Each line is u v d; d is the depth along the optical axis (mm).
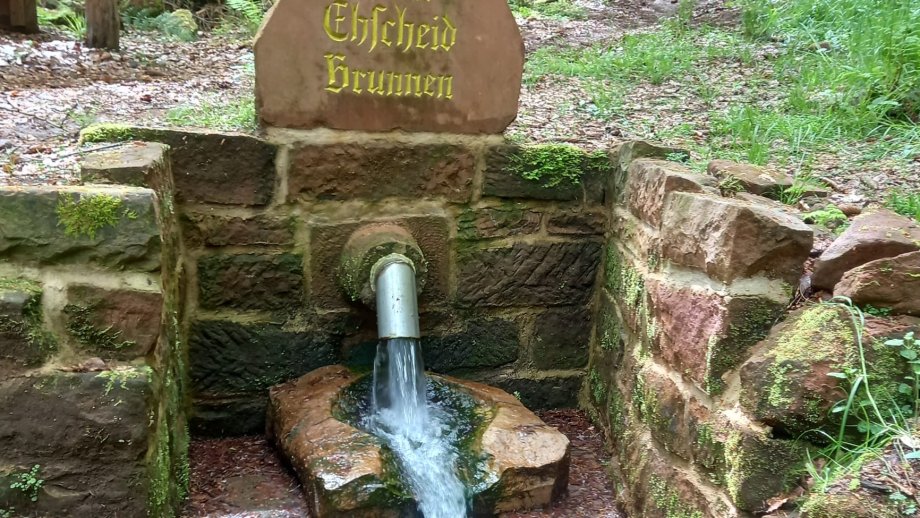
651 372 2486
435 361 3229
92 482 1870
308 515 2469
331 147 2904
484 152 3080
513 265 3217
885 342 1760
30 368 1793
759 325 1970
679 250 2285
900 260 1820
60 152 3000
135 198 1859
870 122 4309
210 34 8508
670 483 2246
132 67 6176
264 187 2869
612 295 3111
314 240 2971
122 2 8469
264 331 2994
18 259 1799
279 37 2754
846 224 2586
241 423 3043
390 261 2861
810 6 6621
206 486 2662
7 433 1799
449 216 3109
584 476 2844
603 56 6410
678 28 7332
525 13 8961
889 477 1556
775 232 1926
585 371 3412
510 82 3033
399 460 2498
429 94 2959
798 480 1790
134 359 1886
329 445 2498
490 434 2629
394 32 2861
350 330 3092
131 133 2705
